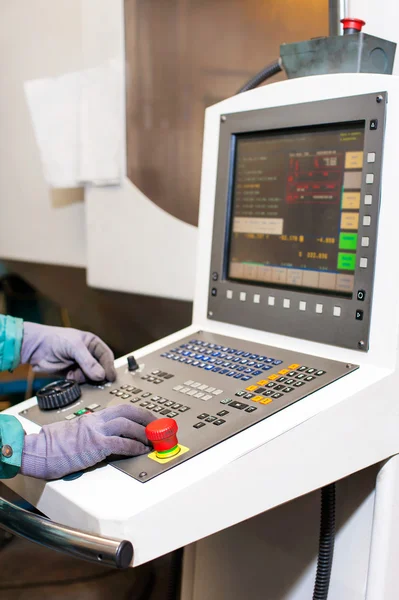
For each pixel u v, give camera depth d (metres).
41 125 1.57
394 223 0.77
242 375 0.84
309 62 0.90
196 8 1.24
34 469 0.69
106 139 1.41
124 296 1.52
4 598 1.61
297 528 1.05
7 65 1.80
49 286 1.91
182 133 1.30
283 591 1.08
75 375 0.95
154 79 1.32
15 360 1.00
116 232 1.45
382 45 0.88
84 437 0.69
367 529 0.93
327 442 0.74
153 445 0.70
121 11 1.33
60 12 1.55
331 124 0.86
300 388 0.78
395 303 0.78
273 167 0.95
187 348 0.98
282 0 1.12
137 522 0.59
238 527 1.16
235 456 0.66
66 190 1.67
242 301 0.98
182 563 1.26
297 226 0.92
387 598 0.89
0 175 1.93
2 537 1.90
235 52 1.20
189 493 0.62
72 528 0.62
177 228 1.33
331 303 0.85
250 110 0.96
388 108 0.78
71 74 1.50
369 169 0.80
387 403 0.80
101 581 1.68
